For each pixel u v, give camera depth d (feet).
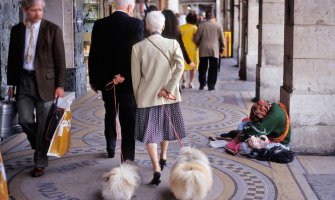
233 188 20.56
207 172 18.26
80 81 44.60
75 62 43.09
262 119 25.89
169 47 20.29
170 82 20.01
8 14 31.86
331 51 25.49
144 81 20.40
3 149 26.76
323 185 21.02
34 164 22.21
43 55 21.31
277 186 20.88
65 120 21.56
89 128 32.01
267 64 41.57
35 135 22.06
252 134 25.64
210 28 48.21
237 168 23.36
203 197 18.08
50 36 21.38
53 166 23.53
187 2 127.44
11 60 21.43
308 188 20.66
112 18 22.54
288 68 26.63
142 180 21.38
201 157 18.69
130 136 22.48
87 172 22.59
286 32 27.14
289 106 25.73
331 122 25.64
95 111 37.81
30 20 21.25
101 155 25.41
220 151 26.43
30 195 19.70
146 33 30.32
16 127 21.90
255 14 56.54
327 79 25.62
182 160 18.47
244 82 56.13
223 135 28.78
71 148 26.84
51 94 21.54
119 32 22.36
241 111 37.88
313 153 25.84
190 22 49.32
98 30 22.63
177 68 19.99
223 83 55.21
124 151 22.45
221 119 34.78
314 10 25.35
